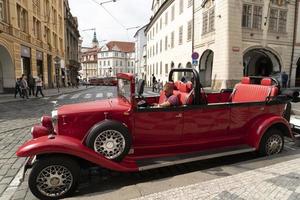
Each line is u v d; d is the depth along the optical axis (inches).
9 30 895.7
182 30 1282.0
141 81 217.2
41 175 162.2
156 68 1972.2
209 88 1009.5
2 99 746.8
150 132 193.3
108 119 181.6
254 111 226.4
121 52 4547.2
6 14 893.2
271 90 234.4
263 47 942.4
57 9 1704.0
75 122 179.0
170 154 200.2
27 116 454.6
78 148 165.9
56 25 1673.2
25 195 171.2
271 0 938.7
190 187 156.3
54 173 164.4
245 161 208.5
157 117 192.7
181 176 181.6
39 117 443.8
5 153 247.9
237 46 887.1
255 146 219.1
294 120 275.1
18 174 201.5
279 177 166.9
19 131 335.0
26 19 1082.1
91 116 181.0
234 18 874.8
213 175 181.8
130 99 186.9
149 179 192.4
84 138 176.7
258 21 927.7
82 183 187.2
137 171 193.2
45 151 159.0
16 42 946.1
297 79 1059.3
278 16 963.3
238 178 167.2
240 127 223.8
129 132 180.9
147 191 161.5
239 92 265.6
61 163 163.5
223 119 214.5
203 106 204.7
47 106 600.4
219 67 916.0
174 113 196.7
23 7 1039.6
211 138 214.1
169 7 1528.1
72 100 765.3
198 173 185.3
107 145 175.6
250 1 901.8
